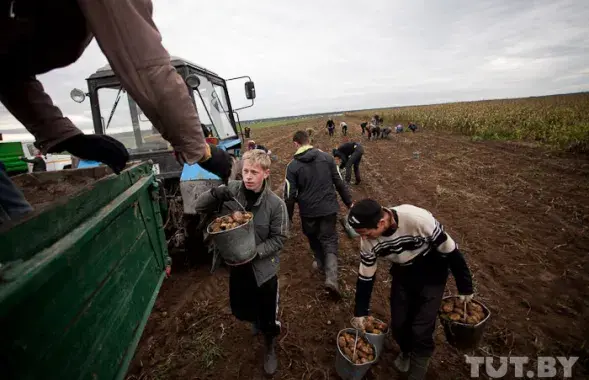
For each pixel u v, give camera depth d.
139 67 1.06
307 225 3.63
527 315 3.07
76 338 1.09
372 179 9.23
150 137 4.21
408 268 2.20
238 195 2.22
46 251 0.99
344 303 3.41
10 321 0.77
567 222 5.11
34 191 2.29
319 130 33.66
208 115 4.46
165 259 2.38
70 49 1.48
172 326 3.10
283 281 3.95
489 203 6.32
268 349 2.53
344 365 2.21
